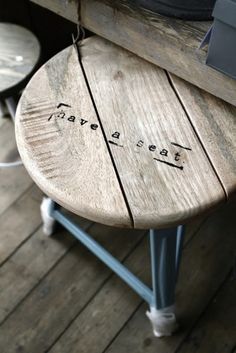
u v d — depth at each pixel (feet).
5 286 3.40
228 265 3.38
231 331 3.11
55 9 2.57
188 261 3.41
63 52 2.47
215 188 1.93
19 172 3.98
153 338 3.11
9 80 2.95
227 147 2.06
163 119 2.17
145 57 2.36
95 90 2.29
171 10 2.18
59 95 2.28
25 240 3.61
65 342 3.13
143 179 1.97
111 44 2.50
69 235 3.60
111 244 3.53
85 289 3.35
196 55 2.10
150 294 2.87
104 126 2.16
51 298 3.32
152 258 2.47
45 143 2.11
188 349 3.05
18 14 3.83
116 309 3.24
